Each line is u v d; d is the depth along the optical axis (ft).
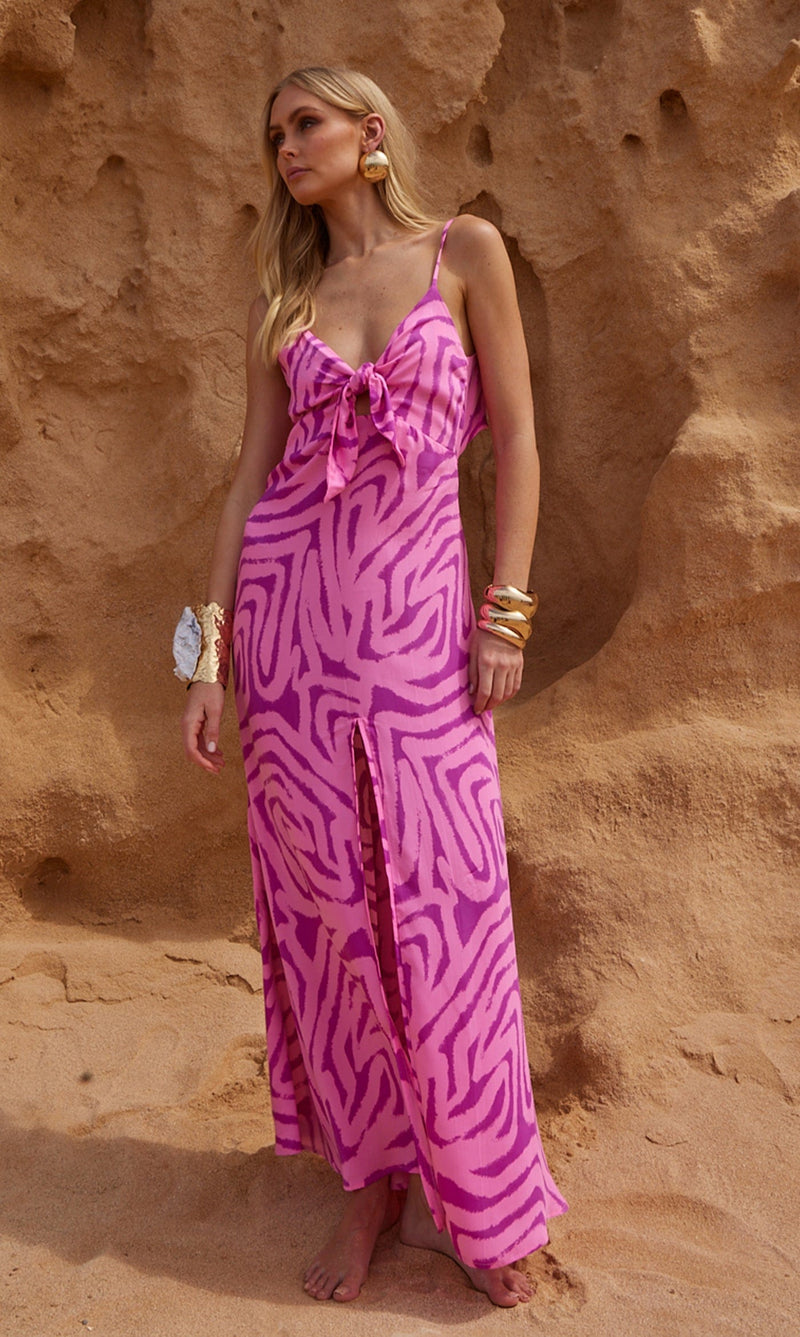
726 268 12.80
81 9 12.69
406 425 8.21
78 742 12.97
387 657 8.19
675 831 12.01
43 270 12.85
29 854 12.92
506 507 8.71
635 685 12.66
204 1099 10.78
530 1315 8.02
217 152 12.84
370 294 8.72
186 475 13.08
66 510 13.10
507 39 13.37
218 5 12.73
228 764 13.16
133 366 13.21
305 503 8.50
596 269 13.26
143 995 12.24
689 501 12.43
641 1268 8.50
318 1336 7.82
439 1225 8.33
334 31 12.80
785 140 13.00
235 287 13.07
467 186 13.29
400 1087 8.72
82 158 12.83
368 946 8.24
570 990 11.29
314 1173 9.68
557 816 12.16
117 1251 8.73
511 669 8.46
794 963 11.34
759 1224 8.95
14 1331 7.87
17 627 13.01
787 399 12.76
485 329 8.71
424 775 8.17
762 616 12.55
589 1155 9.73
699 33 12.66
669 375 12.93
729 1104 10.13
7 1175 9.70
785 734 12.33
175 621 13.30
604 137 13.00
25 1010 11.91
